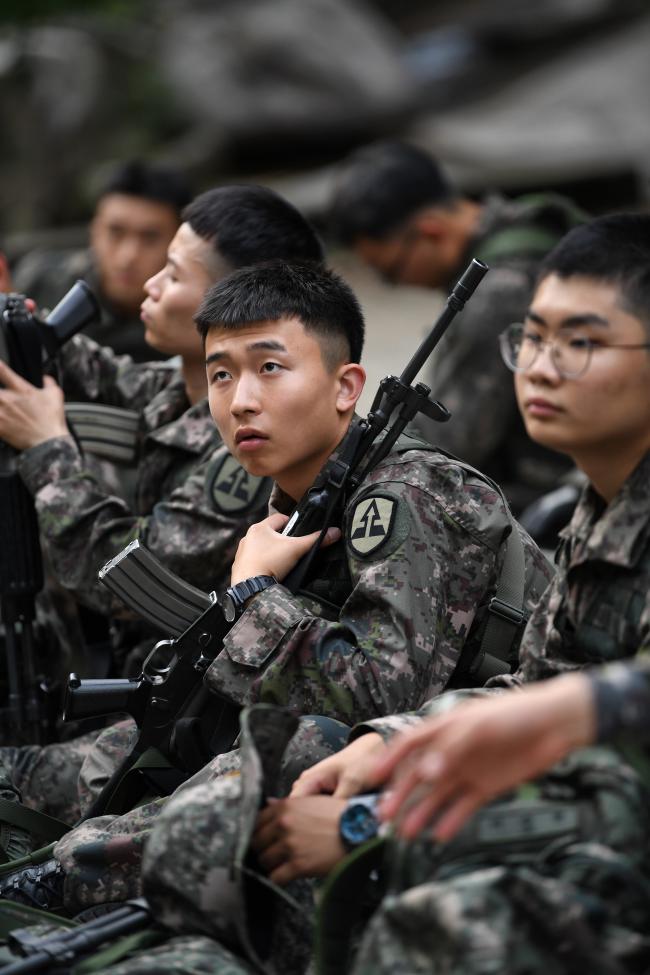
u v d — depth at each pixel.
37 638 4.29
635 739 2.11
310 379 3.26
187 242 4.06
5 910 2.82
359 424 3.30
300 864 2.57
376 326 12.31
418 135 15.41
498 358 5.70
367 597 3.04
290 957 2.63
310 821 2.57
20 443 4.04
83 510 3.97
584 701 2.05
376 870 2.60
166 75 15.84
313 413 3.27
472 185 14.77
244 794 2.50
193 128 15.90
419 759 2.17
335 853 2.55
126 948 2.58
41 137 15.16
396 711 2.96
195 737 3.31
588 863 2.22
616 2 16.30
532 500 5.80
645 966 2.16
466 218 6.23
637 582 2.64
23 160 15.12
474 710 2.08
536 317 2.62
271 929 2.63
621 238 2.58
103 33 15.83
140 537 3.91
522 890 2.13
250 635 3.16
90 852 3.08
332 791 2.68
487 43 16.50
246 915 2.58
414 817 2.12
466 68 16.22
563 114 15.02
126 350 6.58
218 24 15.96
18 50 15.17
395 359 11.17
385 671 2.96
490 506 3.21
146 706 3.35
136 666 4.17
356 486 3.25
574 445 2.62
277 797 2.79
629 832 2.28
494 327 5.69
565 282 2.59
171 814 2.62
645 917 2.23
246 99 15.70
